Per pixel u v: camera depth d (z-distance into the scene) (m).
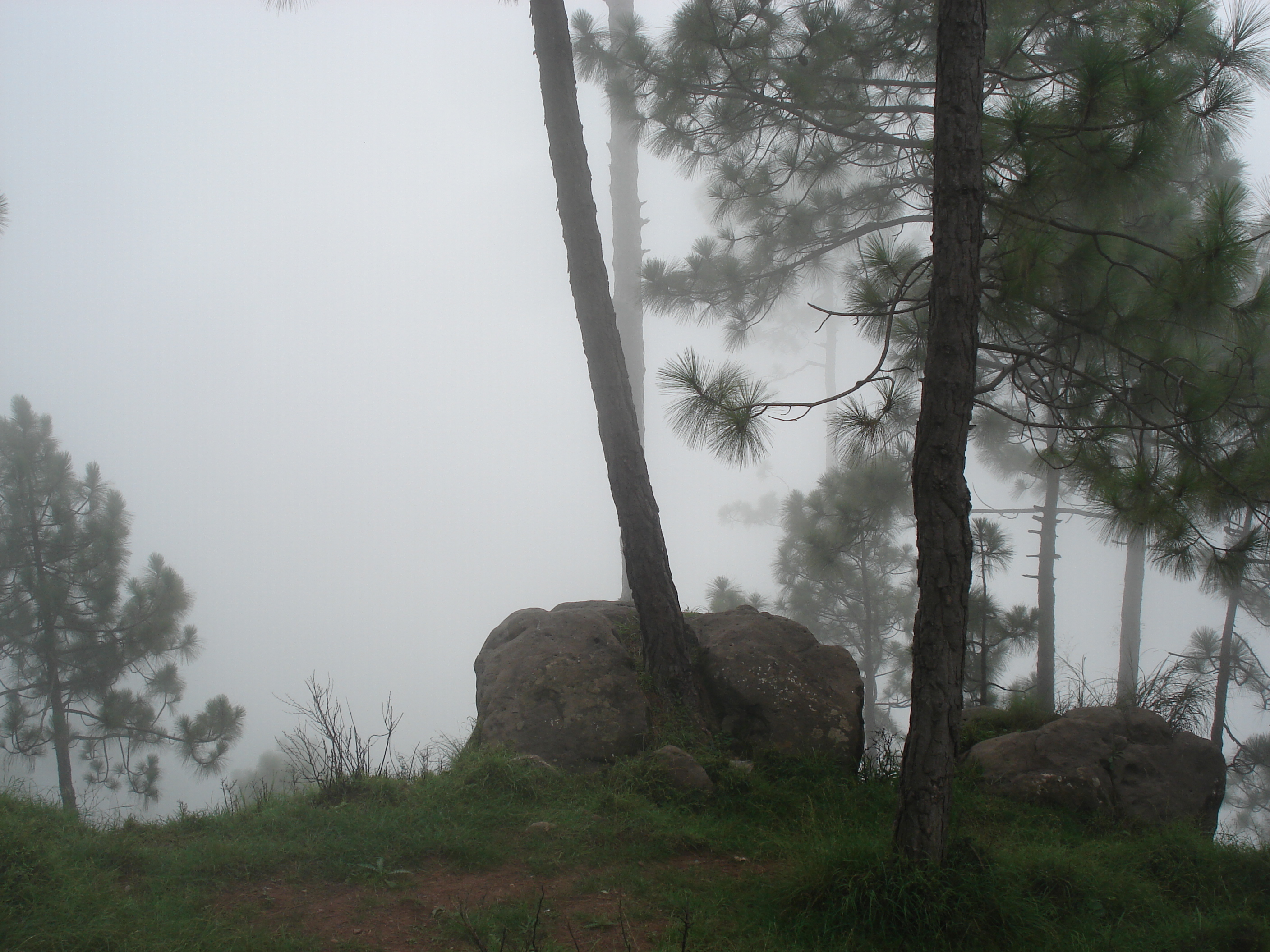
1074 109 5.72
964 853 4.66
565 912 4.49
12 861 4.36
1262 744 14.27
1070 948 4.20
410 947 4.06
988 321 6.12
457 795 6.06
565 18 8.63
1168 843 5.64
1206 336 6.45
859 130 10.20
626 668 7.58
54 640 15.59
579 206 8.38
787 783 6.63
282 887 4.77
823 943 4.18
